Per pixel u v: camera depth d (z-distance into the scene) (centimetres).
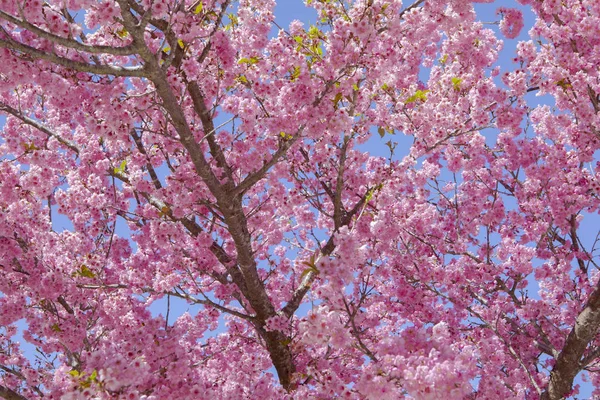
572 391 948
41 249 816
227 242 912
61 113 924
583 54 851
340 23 641
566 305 1009
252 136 759
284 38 767
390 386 471
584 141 914
